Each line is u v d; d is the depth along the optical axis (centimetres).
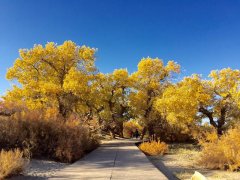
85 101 3412
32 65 3284
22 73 3306
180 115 3089
